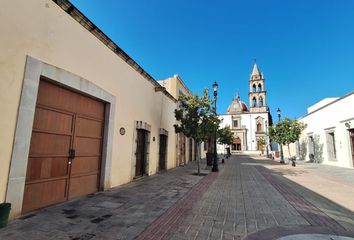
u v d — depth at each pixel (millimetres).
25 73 4832
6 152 4457
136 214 5191
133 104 9953
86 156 7059
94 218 4844
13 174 4555
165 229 4344
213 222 4793
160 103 13586
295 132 21906
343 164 18234
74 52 6340
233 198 7043
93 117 7434
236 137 56500
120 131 8773
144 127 10969
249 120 56875
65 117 6227
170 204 6121
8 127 4492
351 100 17188
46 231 4066
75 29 6406
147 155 11539
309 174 13492
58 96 5992
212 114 12859
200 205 6156
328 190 8438
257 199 6926
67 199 6234
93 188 7375
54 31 5672
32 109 4961
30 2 5035
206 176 12242
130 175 9602
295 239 3912
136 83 10328
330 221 4918
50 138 5715
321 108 22078
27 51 4922
